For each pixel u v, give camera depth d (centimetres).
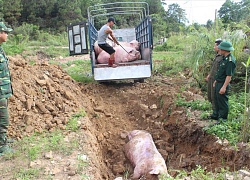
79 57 1978
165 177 448
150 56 942
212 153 555
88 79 1062
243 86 808
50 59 1855
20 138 527
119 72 915
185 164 568
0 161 459
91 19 1230
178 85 948
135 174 499
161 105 800
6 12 3878
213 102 631
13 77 650
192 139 626
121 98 891
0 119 476
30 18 4478
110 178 525
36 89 659
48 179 412
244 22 1031
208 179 425
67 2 4600
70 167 437
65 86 774
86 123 597
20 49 1892
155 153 537
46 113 606
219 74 597
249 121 543
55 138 525
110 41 1048
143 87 970
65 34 3831
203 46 917
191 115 679
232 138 546
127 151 585
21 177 414
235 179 423
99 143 632
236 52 826
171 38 2362
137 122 766
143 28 1098
